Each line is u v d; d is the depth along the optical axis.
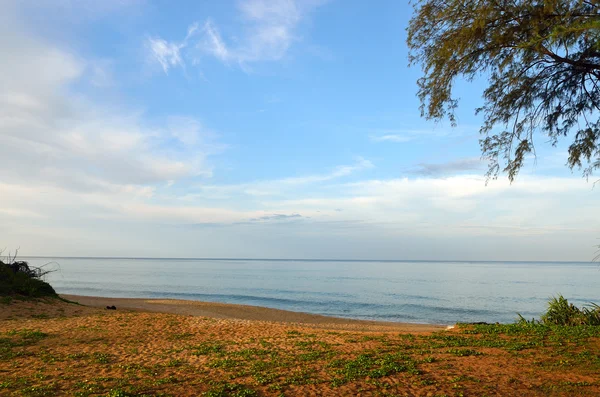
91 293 47.16
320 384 8.26
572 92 10.73
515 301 42.66
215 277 88.56
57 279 72.75
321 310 37.19
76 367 9.66
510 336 13.24
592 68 9.20
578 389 7.53
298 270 137.12
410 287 61.97
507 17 8.83
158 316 19.92
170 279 79.19
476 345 12.00
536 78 10.46
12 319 16.56
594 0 7.70
